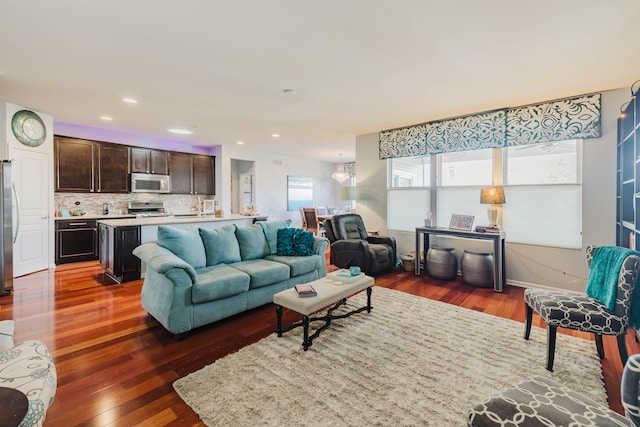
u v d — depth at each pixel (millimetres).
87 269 4738
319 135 5906
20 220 4242
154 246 2881
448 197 4762
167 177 6418
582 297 2143
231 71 2875
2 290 3496
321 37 2268
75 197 5496
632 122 2830
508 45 2371
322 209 9430
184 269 2463
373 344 2363
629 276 1868
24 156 4223
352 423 1530
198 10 1938
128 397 1744
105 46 2408
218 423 1532
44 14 1974
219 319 2732
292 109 4121
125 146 5824
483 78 3021
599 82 3129
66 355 2209
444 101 3746
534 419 1024
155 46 2410
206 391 1783
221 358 2166
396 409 1632
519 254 4051
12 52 2502
